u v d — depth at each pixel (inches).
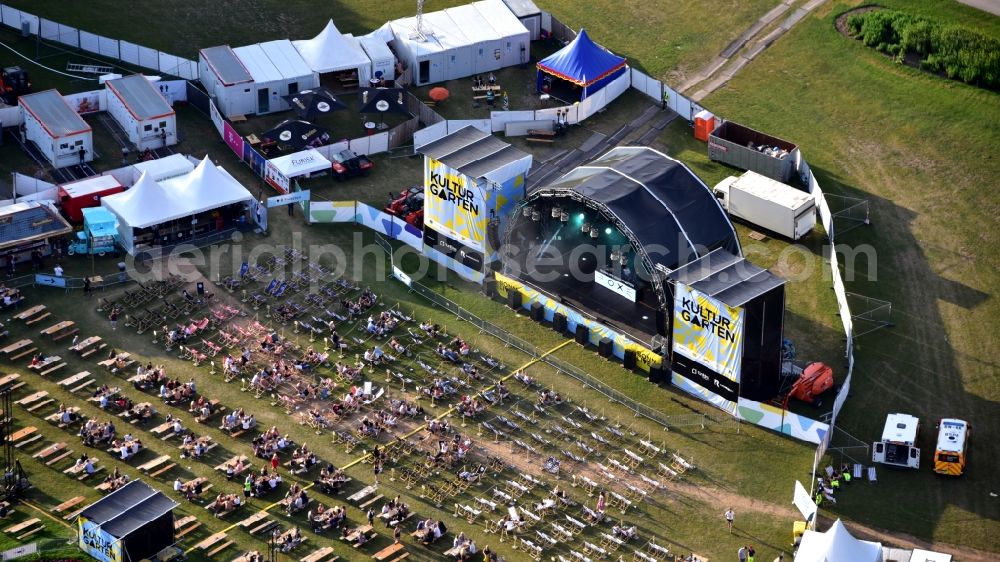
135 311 4062.5
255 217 4421.8
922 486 3587.6
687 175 4082.2
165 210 4266.7
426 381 3887.8
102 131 4768.7
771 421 3745.1
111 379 3826.3
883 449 3627.0
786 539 3440.0
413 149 4805.6
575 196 3988.7
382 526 3442.4
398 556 3361.2
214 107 4842.5
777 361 3757.4
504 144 4288.9
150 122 4658.0
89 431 3604.8
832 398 3843.5
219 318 4035.4
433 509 3503.9
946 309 4175.7
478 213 4158.5
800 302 4192.9
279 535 3373.5
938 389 3885.3
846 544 3243.1
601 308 4092.0
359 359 3934.5
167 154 4712.1
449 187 4197.8
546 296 4119.1
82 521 3272.6
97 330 3983.8
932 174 4734.3
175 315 4042.8
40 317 3996.1
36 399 3722.9
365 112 4800.7
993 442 3713.1
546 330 4099.4
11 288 4074.8
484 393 3833.7
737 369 3737.7
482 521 3476.9
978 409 3821.4
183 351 3924.7
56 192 4360.2
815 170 4756.4
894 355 4001.0
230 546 3351.4
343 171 4616.1
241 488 3526.1
